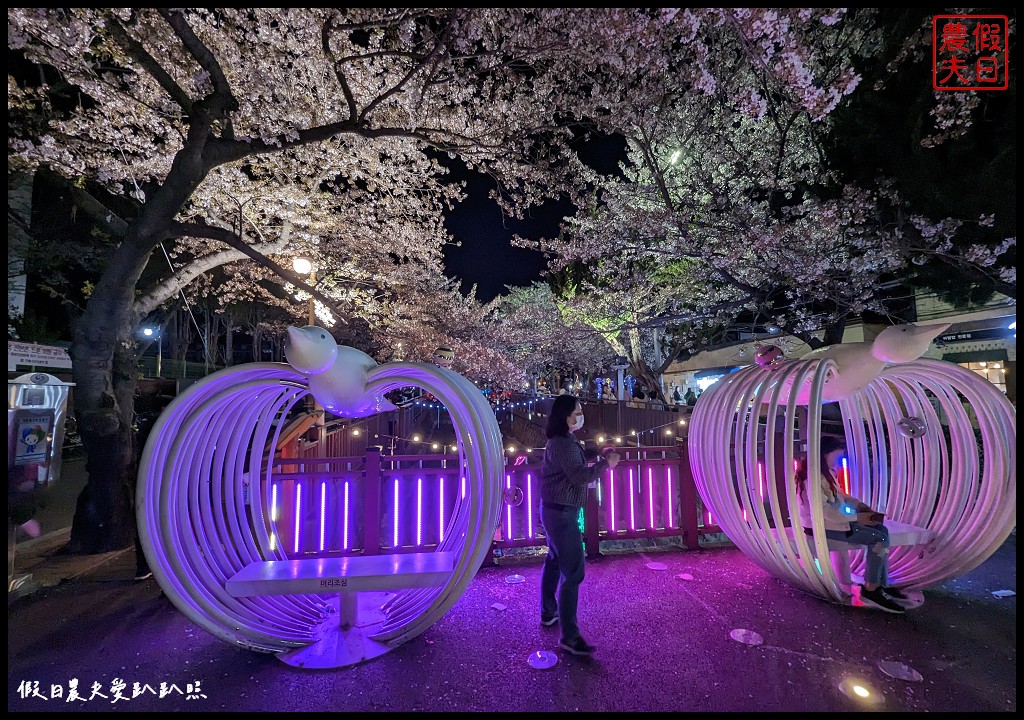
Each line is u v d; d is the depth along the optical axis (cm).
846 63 678
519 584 448
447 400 343
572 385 2039
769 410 396
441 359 1104
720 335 1579
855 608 390
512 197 810
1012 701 275
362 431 1061
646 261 1176
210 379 315
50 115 653
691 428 489
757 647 333
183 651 339
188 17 621
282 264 968
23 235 864
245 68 683
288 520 474
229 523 378
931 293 1051
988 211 646
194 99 678
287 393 384
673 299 1210
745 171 850
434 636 352
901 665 309
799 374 377
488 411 349
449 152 736
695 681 295
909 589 417
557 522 325
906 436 446
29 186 880
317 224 904
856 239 738
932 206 694
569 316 1210
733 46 679
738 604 399
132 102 648
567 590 325
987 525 388
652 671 305
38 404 545
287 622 361
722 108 830
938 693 282
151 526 302
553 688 290
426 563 340
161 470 314
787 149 859
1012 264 662
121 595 433
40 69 642
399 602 390
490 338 1286
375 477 469
